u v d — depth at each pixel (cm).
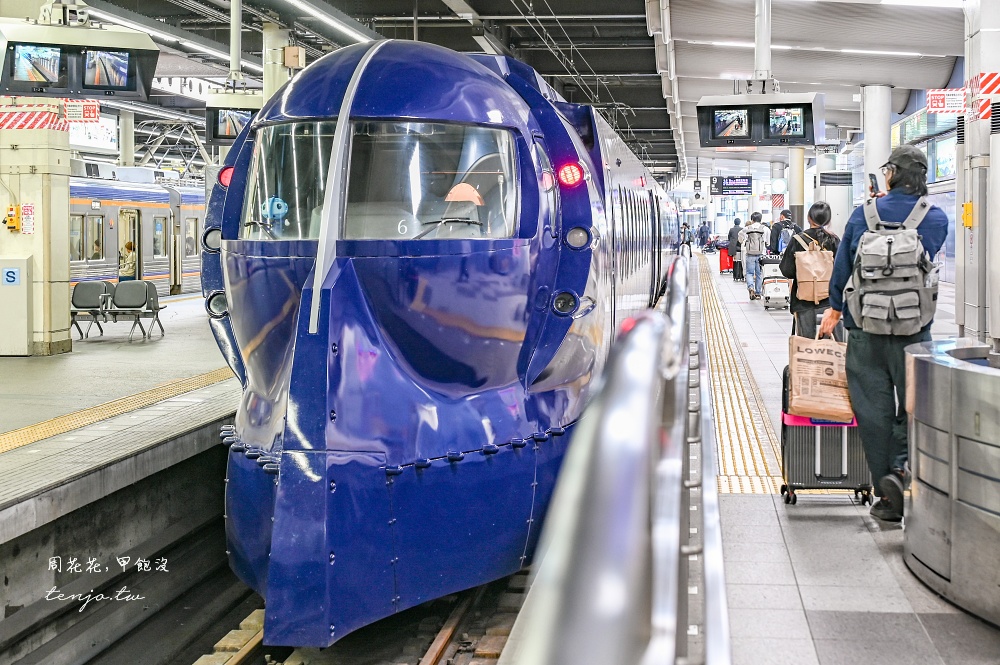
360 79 567
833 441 649
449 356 544
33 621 570
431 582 518
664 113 4669
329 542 481
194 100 3769
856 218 618
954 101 1405
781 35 2198
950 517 479
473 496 535
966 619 462
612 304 712
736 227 3278
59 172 1271
